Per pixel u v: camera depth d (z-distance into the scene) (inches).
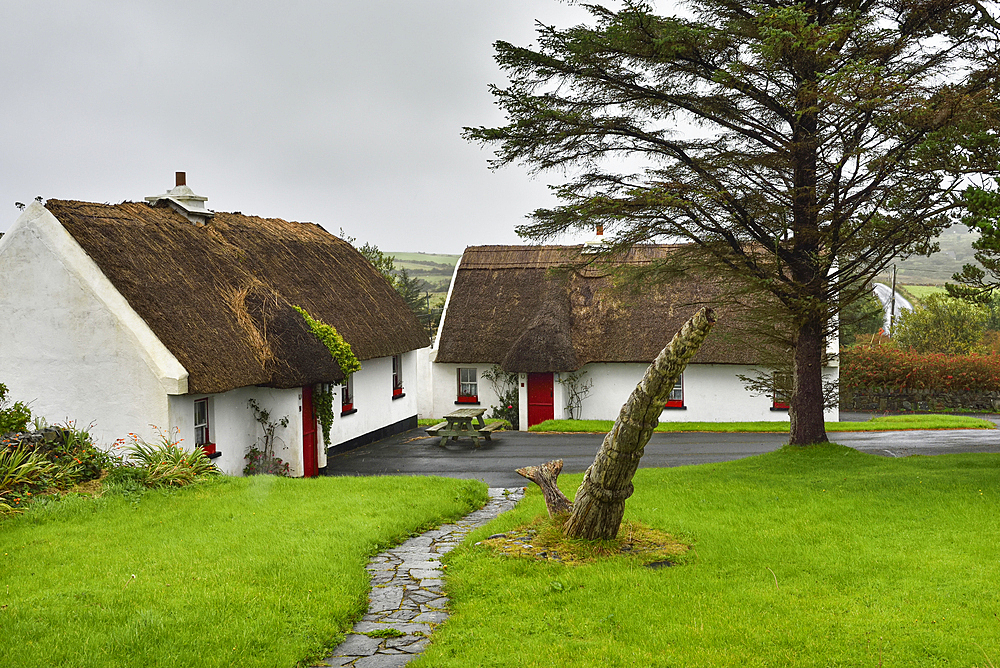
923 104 485.1
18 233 607.2
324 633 273.7
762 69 523.5
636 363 1141.1
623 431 357.7
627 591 311.6
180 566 332.5
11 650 239.0
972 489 456.1
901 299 2699.3
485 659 251.0
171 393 579.8
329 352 756.6
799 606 285.1
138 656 241.3
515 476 697.6
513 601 309.3
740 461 647.1
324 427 762.2
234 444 680.4
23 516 411.2
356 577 334.0
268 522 418.3
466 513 496.7
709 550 362.9
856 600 289.3
